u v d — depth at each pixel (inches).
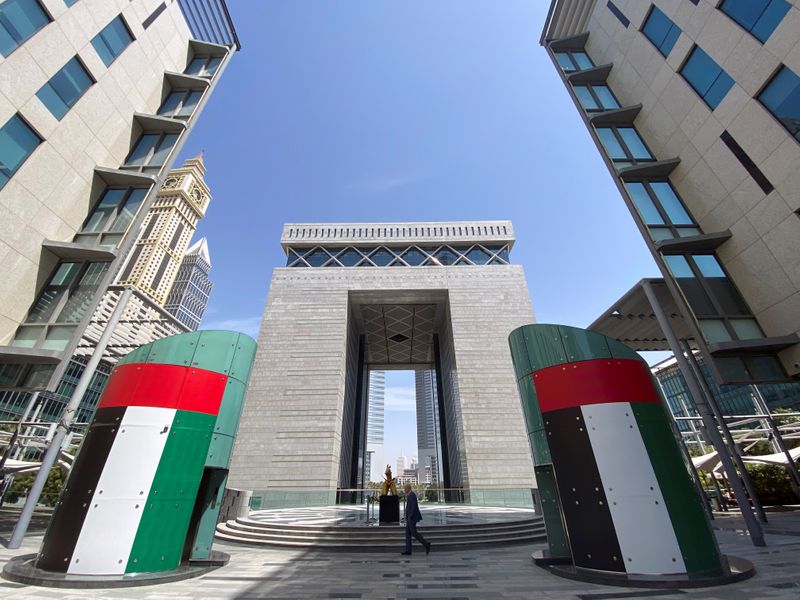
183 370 274.5
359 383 1562.5
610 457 235.8
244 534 447.5
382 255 1385.3
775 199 432.8
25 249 437.4
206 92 657.0
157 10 636.1
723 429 408.5
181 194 5826.8
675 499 224.4
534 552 331.0
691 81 540.1
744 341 418.0
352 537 413.1
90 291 462.3
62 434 377.7
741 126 467.2
